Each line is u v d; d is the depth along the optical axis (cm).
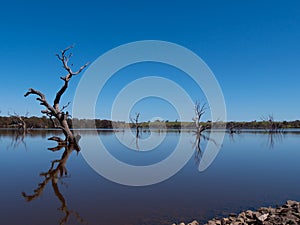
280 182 1104
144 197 888
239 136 4962
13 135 4622
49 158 1827
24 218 680
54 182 1102
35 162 1645
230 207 781
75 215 707
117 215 710
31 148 2489
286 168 1461
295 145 2977
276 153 2205
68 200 843
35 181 1114
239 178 1196
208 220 680
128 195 912
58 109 2580
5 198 857
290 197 879
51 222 656
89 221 665
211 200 852
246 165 1580
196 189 998
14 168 1427
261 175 1263
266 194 918
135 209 759
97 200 848
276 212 686
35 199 851
